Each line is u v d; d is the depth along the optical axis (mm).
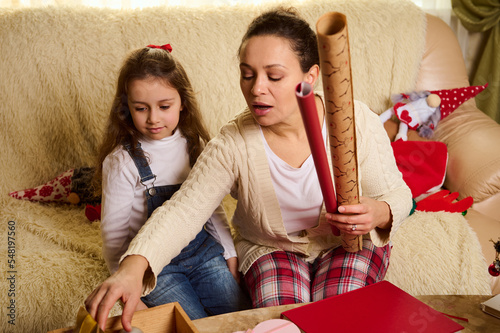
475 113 1918
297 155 1093
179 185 1290
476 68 2535
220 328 865
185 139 1327
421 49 1974
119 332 799
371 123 1146
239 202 1176
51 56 1711
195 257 1267
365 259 1148
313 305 891
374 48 1929
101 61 1736
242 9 1895
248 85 979
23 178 1711
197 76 1790
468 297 959
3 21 1716
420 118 1842
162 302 1185
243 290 1298
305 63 975
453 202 1617
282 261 1178
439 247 1406
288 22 953
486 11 2344
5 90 1686
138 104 1183
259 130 1089
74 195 1661
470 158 1701
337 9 1930
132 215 1276
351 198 936
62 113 1724
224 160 1087
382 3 1970
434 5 2400
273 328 817
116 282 833
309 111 710
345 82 729
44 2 2037
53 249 1397
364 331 810
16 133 1700
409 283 1350
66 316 1213
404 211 1093
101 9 1823
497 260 1110
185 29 1803
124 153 1227
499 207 1631
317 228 1175
